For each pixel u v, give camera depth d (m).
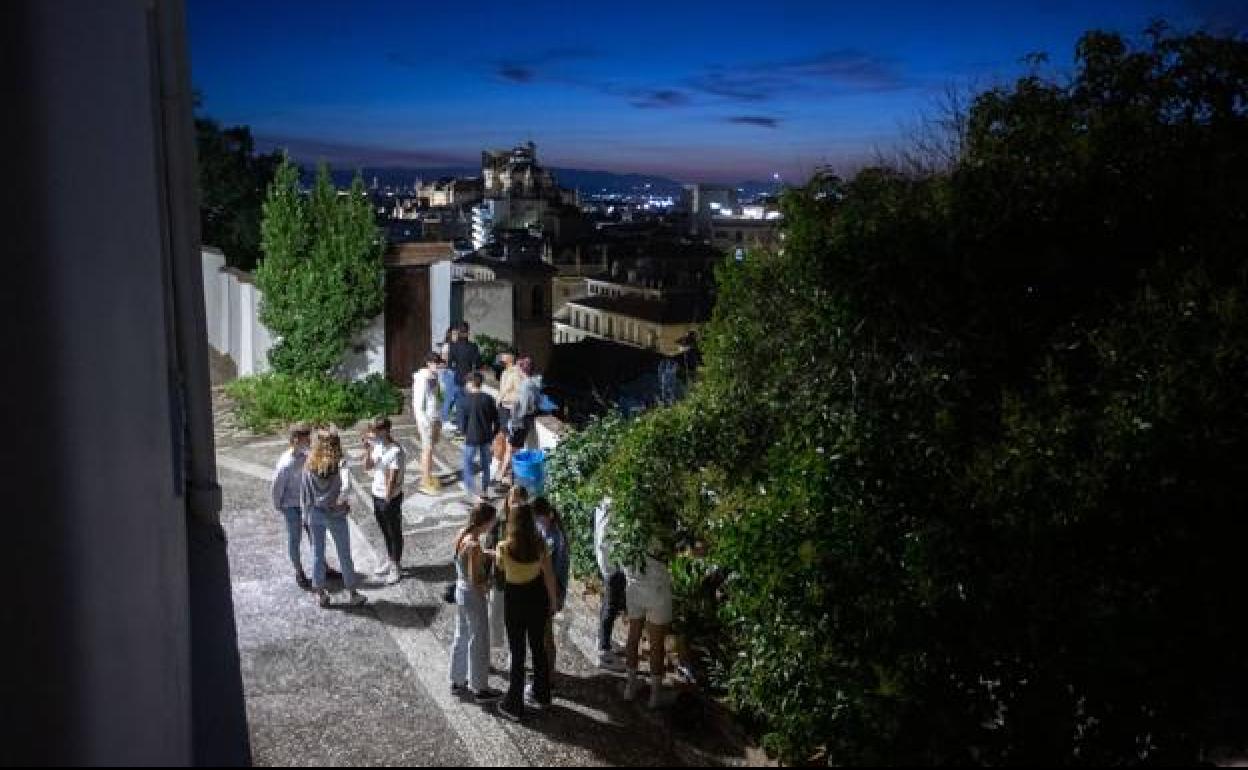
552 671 8.62
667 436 9.34
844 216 9.14
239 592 9.91
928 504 8.05
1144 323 8.28
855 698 7.66
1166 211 9.05
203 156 30.16
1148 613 7.59
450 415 15.84
